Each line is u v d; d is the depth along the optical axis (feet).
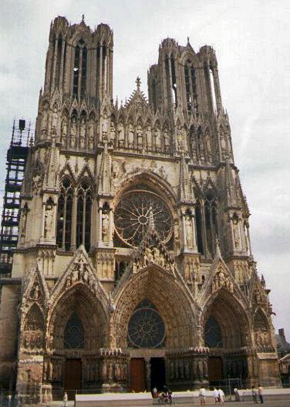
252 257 215.92
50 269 176.45
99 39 240.12
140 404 143.02
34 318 160.25
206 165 229.66
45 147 202.28
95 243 188.55
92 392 161.48
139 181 214.28
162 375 183.52
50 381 156.66
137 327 182.39
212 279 187.21
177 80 247.50
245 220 227.20
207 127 241.55
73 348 171.32
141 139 222.07
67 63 231.09
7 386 162.61
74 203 197.88
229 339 188.14
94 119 219.61
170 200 214.07
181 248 199.72
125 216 206.39
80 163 206.59
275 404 134.10
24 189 198.29
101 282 178.40
